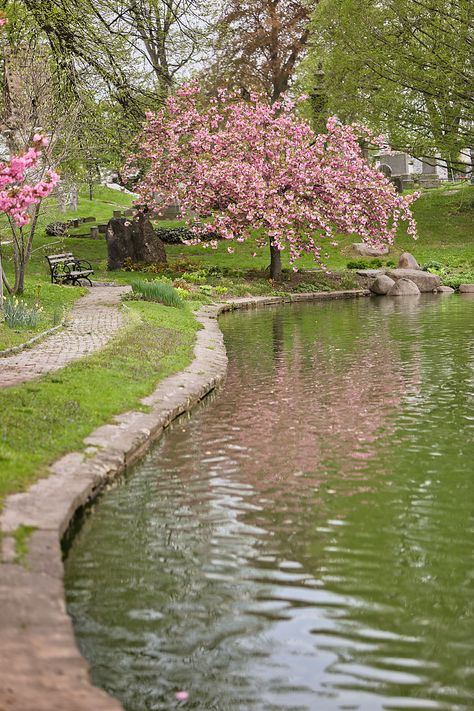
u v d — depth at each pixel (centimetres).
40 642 461
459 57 3822
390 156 6047
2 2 2481
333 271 3859
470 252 4372
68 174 2959
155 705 460
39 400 1028
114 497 816
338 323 2389
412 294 3425
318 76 5059
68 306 2353
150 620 559
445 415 1176
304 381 1461
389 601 589
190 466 931
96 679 487
